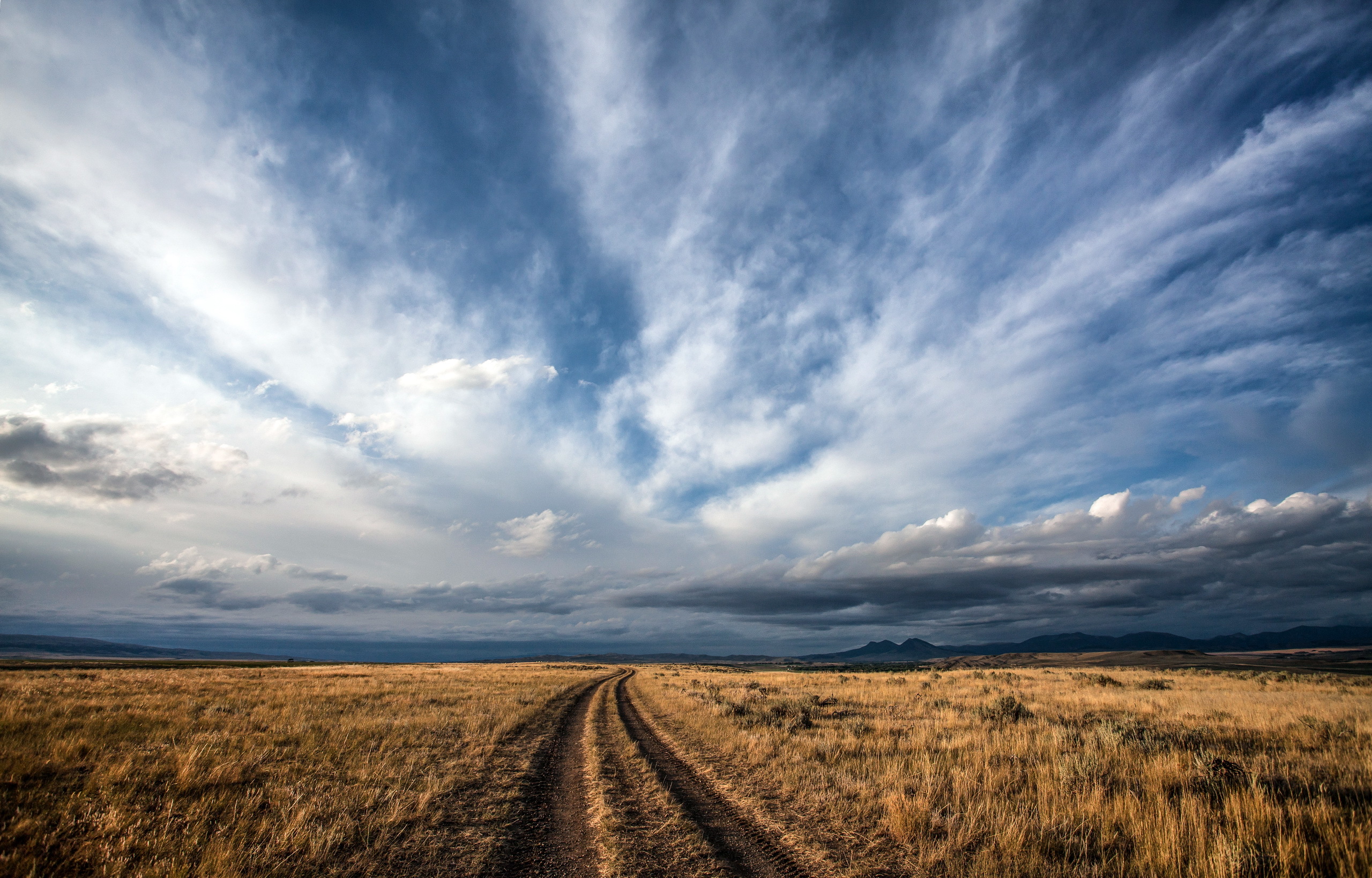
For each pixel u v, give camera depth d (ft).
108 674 107.04
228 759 36.42
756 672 229.04
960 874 20.98
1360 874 18.75
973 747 42.88
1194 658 386.93
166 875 19.43
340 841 23.81
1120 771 32.96
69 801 26.30
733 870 22.02
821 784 33.24
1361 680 128.26
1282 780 31.01
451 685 106.01
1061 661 396.98
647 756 43.88
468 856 23.47
